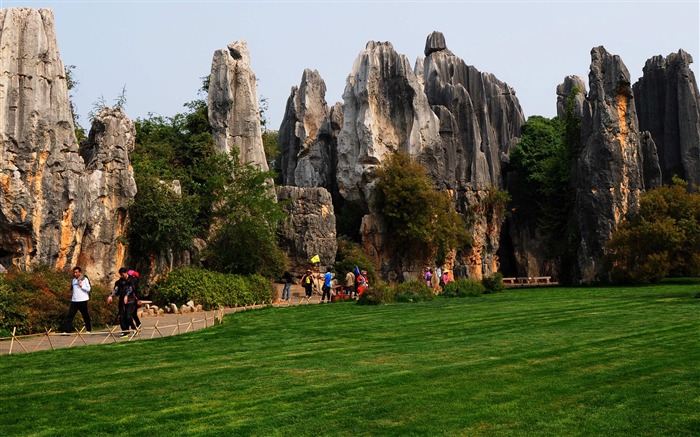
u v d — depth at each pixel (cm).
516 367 1594
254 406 1271
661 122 8400
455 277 7300
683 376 1437
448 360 1720
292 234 5866
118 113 3834
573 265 7025
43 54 3366
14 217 3150
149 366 1705
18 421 1190
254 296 4216
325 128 8125
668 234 5878
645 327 2289
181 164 5488
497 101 9069
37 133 3262
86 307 2402
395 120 7294
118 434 1113
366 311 3347
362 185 6981
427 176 7106
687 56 8281
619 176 6806
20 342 2144
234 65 5891
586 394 1306
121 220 3781
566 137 7650
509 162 8488
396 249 6569
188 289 3744
